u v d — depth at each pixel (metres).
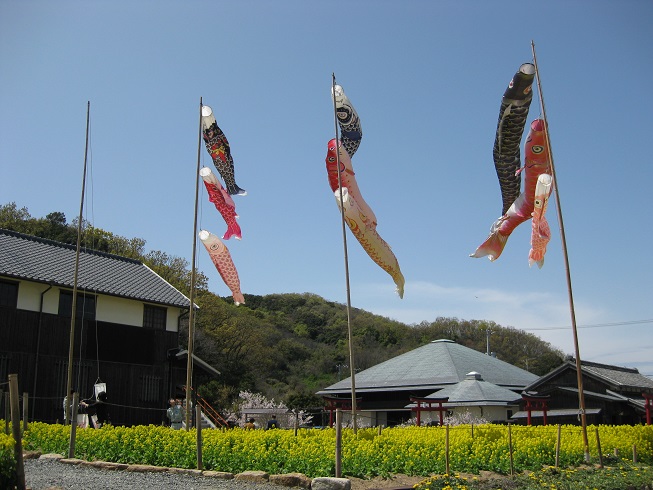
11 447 8.07
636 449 16.05
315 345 68.31
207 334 47.06
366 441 12.91
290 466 11.38
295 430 14.80
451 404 31.17
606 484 11.59
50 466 11.93
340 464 10.59
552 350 70.44
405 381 37.66
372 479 11.53
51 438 14.32
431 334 71.44
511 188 15.98
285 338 66.31
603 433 18.14
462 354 40.88
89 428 14.88
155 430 13.82
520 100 14.91
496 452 13.98
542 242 15.17
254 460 11.63
